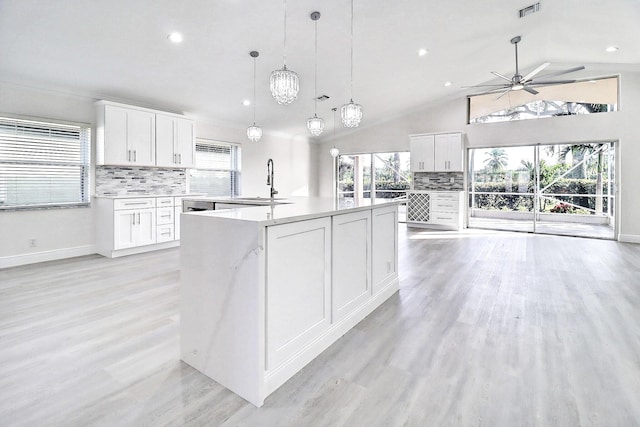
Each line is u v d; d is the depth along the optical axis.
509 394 1.64
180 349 1.97
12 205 4.20
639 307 2.76
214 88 5.13
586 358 1.97
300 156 8.76
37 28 3.20
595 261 4.36
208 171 6.67
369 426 1.44
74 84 4.37
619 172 5.86
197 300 1.86
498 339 2.23
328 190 9.25
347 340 2.24
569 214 6.57
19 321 2.48
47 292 3.13
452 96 7.42
